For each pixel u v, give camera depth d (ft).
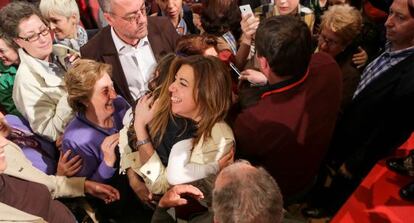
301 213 7.21
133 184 5.94
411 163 5.58
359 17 7.31
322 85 4.94
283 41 4.54
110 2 6.47
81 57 7.39
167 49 7.65
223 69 4.87
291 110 4.82
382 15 9.59
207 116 4.85
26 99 7.00
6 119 7.34
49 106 7.11
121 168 5.79
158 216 5.65
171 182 4.95
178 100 4.76
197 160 4.83
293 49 4.55
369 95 6.13
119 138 5.92
